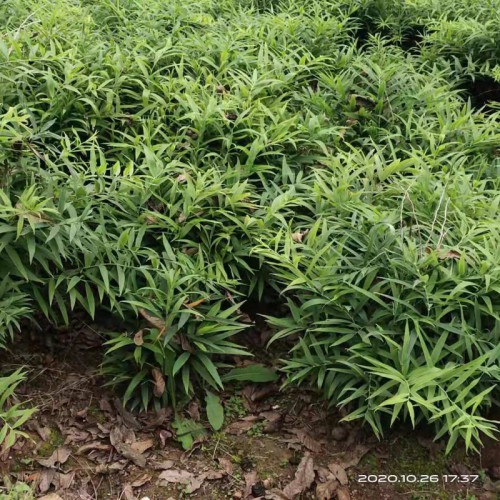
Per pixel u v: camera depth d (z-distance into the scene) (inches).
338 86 163.6
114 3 189.8
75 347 118.5
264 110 147.1
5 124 118.5
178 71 157.4
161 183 126.3
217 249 126.1
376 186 135.2
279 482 104.0
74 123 143.4
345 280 106.2
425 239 120.8
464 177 135.5
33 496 96.4
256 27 191.2
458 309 109.8
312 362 109.2
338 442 109.3
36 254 107.0
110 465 102.4
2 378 100.0
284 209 133.8
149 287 108.3
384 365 98.7
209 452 107.3
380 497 102.6
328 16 207.5
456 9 224.2
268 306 130.0
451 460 107.3
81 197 117.0
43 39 156.9
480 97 204.5
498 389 108.1
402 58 196.1
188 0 201.6
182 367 111.6
